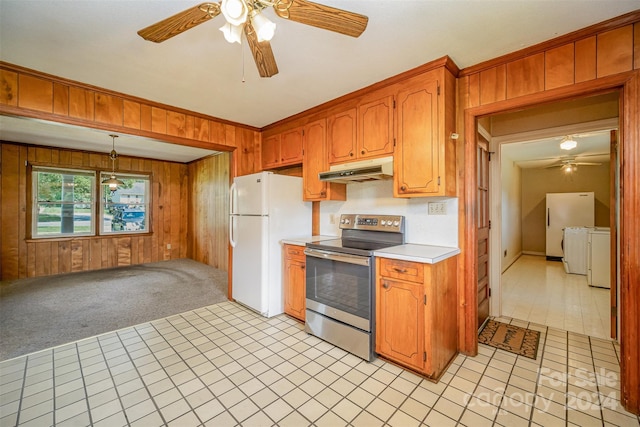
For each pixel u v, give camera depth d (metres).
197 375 1.99
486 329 2.74
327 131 2.90
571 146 3.66
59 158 5.06
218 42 1.85
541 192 6.99
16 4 1.49
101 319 2.99
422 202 2.49
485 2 1.50
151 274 5.02
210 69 2.20
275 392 1.80
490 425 1.52
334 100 2.79
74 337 2.58
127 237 5.84
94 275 4.95
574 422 1.54
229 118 3.36
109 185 5.11
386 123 2.40
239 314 3.13
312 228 3.44
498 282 3.07
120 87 2.51
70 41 1.83
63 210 5.18
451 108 2.17
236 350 2.34
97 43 1.86
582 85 1.75
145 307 3.35
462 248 2.25
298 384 1.88
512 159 5.79
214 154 5.64
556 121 2.71
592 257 4.25
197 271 5.27
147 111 2.83
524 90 1.97
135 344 2.45
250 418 1.58
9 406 1.69
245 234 3.27
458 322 2.27
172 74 2.28
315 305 2.56
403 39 1.83
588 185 6.47
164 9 1.56
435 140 2.11
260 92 2.63
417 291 1.92
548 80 1.88
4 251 4.62
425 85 2.16
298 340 2.51
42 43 1.85
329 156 2.88
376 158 2.47
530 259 6.56
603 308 3.32
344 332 2.31
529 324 2.86
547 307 3.37
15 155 4.69
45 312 3.19
